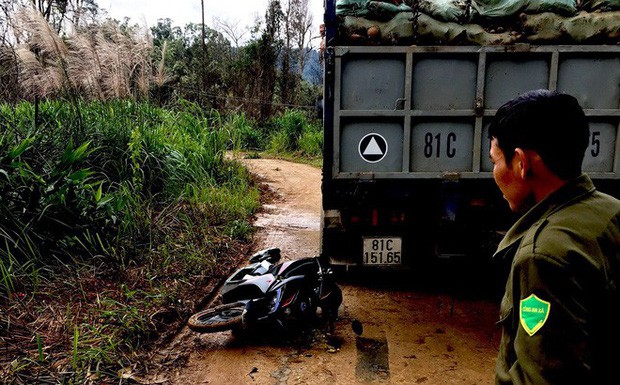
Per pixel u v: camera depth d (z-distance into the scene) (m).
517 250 1.27
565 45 4.11
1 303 4.04
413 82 4.26
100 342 3.64
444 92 4.27
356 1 4.25
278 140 19.19
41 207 4.92
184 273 5.19
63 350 3.52
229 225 7.12
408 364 3.58
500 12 4.15
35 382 3.10
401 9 4.23
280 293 3.88
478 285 5.16
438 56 4.21
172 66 21.56
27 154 5.62
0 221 4.62
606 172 4.30
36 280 4.32
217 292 5.00
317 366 3.55
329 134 4.35
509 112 1.33
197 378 3.40
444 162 4.39
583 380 1.08
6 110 7.12
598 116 4.20
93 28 8.02
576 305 1.10
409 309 4.58
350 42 4.27
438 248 4.55
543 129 1.26
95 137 6.79
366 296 4.89
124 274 4.92
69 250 5.03
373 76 4.26
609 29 4.07
